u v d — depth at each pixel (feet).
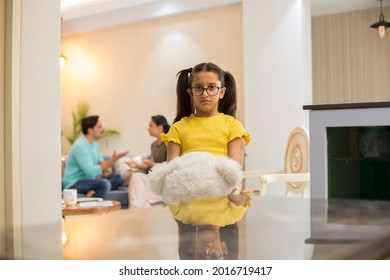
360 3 21.45
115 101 23.31
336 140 6.69
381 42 22.07
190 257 1.25
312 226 1.61
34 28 7.98
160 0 21.39
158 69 22.06
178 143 5.75
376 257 1.28
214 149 5.57
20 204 7.66
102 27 23.31
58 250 1.30
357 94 22.56
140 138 22.56
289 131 17.88
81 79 24.40
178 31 21.47
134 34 22.76
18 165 7.64
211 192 4.18
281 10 18.08
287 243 1.37
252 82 18.72
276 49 18.20
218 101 6.24
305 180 9.93
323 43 23.31
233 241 1.42
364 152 6.51
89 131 17.19
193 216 1.93
